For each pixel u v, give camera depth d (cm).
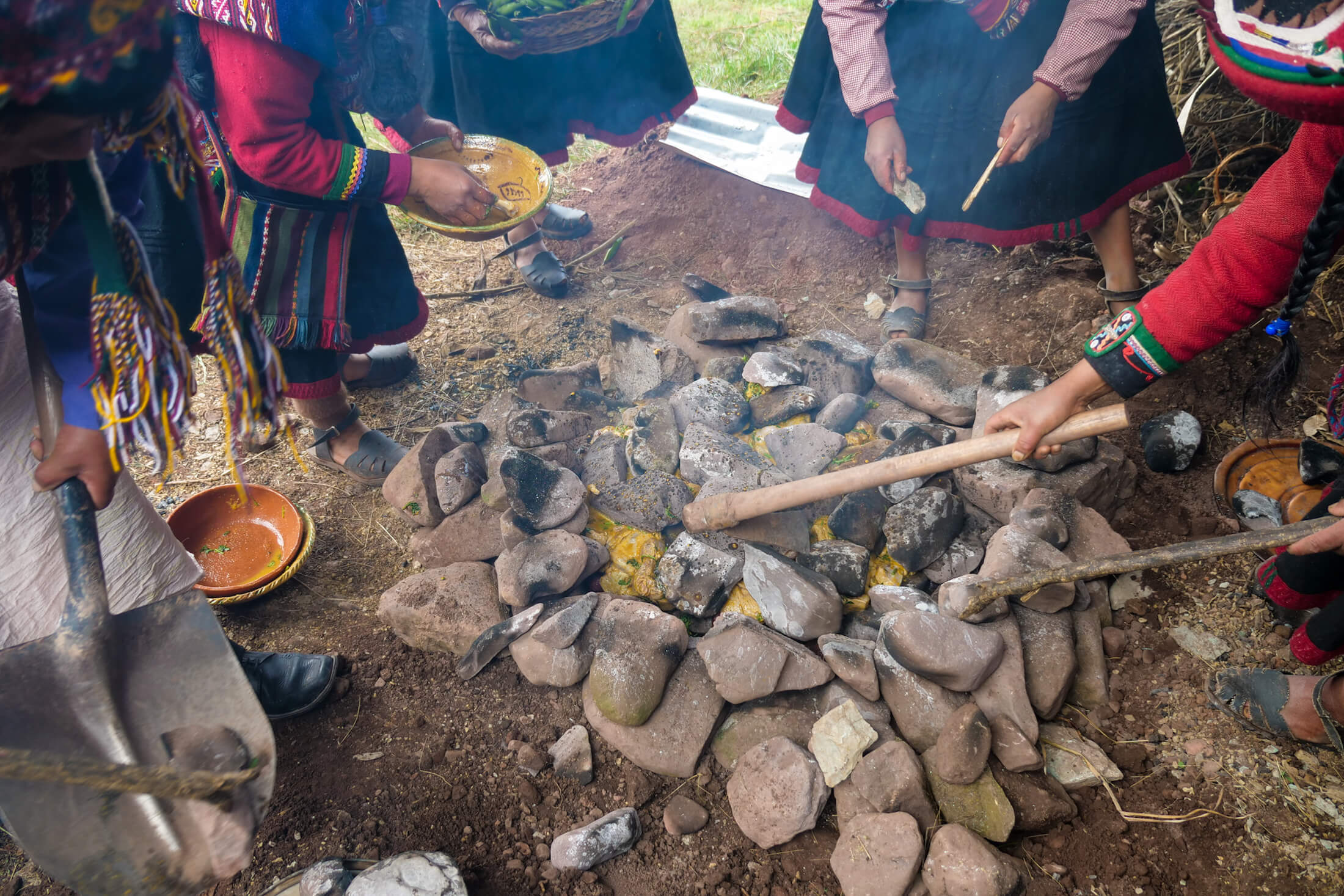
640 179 439
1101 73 246
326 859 185
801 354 289
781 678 209
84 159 128
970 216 281
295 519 264
